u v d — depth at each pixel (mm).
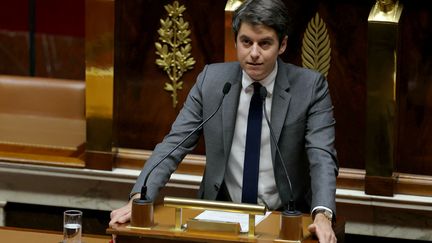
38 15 16344
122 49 12461
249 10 8547
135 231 7832
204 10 12211
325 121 8969
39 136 13195
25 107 13969
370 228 11805
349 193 11680
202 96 9234
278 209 9234
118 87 12508
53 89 13969
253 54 8586
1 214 12953
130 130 12625
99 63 12281
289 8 11781
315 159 8703
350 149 11930
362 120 11844
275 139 8508
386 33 11211
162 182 8914
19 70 16500
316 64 11812
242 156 9172
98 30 12219
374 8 11328
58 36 16359
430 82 11586
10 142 12953
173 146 9125
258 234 7832
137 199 8039
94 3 12188
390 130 11430
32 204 12891
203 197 9320
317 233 7809
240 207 7766
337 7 11680
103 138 12430
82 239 9391
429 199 11570
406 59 11617
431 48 11523
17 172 12766
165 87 12453
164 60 12398
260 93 8578
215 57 12258
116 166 12594
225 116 9102
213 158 9219
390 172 11523
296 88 9078
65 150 12867
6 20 16438
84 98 13891
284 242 7645
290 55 11898
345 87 11812
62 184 12734
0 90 13992
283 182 9102
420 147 11742
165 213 8430
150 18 12352
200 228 7836
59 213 12836
